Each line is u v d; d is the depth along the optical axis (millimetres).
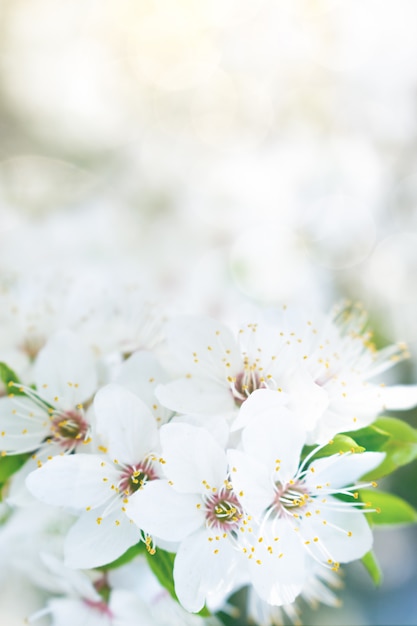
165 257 279
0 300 199
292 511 163
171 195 310
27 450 172
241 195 289
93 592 169
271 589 157
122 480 163
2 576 205
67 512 172
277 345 169
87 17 365
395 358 185
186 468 158
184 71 345
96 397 162
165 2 349
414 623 257
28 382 182
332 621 253
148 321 188
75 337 174
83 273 245
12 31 351
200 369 170
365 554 171
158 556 164
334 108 313
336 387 171
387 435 167
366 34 315
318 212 288
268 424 159
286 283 274
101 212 286
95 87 343
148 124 343
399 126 301
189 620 177
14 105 340
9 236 271
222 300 264
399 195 293
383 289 279
